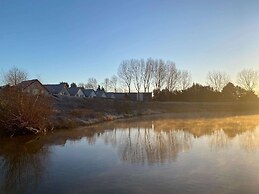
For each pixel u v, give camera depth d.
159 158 19.56
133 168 17.06
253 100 96.12
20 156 21.41
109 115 54.72
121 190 13.34
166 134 32.22
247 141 25.64
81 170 17.03
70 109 49.25
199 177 14.89
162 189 13.26
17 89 32.31
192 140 27.09
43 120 33.47
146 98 106.94
